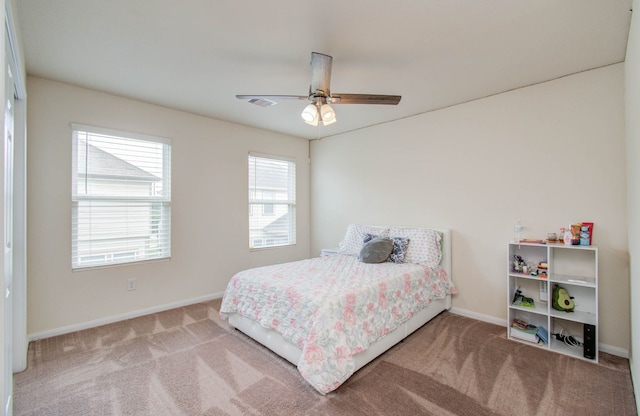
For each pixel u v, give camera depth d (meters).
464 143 3.38
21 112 2.24
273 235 4.74
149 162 3.47
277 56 2.40
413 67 2.56
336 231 4.83
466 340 2.72
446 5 1.80
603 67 2.53
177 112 3.65
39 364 2.31
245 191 4.34
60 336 2.80
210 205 3.96
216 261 4.02
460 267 3.41
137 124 3.34
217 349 2.56
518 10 1.84
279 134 4.77
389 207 4.11
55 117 2.84
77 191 2.99
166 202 3.59
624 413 1.77
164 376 2.15
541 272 2.72
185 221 3.72
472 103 3.31
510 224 3.05
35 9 1.82
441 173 3.57
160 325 3.07
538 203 2.87
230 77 2.77
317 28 2.03
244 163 4.33
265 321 2.41
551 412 1.78
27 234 2.70
